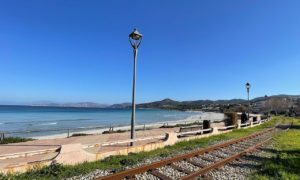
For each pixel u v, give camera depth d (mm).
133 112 7969
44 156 6883
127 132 14445
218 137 11594
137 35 8250
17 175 4629
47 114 59781
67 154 5574
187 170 5180
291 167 5719
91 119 42500
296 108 74438
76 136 12281
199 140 10266
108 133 13742
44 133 20828
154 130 15859
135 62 8320
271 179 4668
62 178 4645
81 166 5449
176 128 17750
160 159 6449
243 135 12828
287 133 14609
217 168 5410
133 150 7281
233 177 4855
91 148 7949
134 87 8172
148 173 4984
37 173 4773
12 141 10000
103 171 5168
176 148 8219
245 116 21719
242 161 6406
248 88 22422
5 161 6184
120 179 4508
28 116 49094
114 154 6715
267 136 12734
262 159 6668
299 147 8781
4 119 39531
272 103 92250
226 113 16875
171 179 4516
